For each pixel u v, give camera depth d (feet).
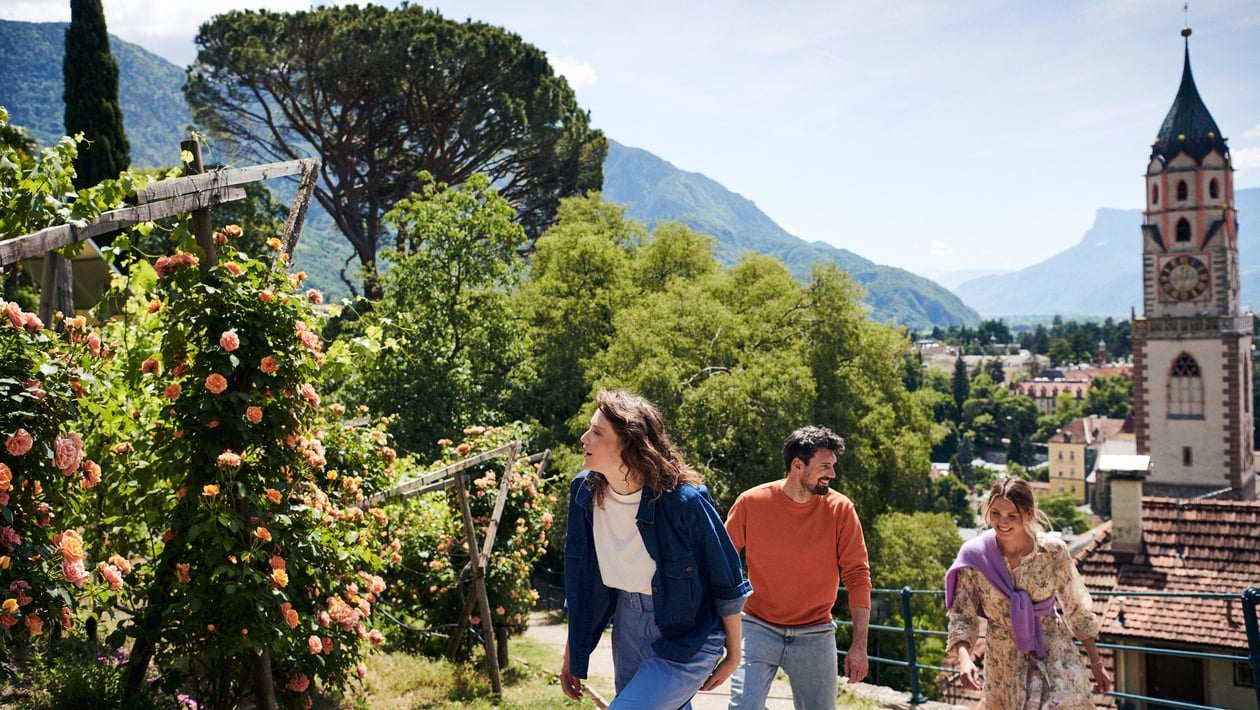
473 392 80.33
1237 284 206.28
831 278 91.76
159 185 14.83
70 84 102.94
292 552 16.62
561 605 69.67
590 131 132.46
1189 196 199.41
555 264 103.09
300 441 17.28
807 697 14.57
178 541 16.03
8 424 12.53
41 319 16.30
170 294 16.02
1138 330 201.05
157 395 16.70
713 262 109.70
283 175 17.57
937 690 71.10
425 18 111.86
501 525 35.96
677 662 10.10
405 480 29.66
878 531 85.66
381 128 114.83
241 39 104.01
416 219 85.10
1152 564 46.50
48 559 13.34
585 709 25.53
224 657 16.60
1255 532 46.50
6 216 13.44
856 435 88.33
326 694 22.97
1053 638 13.39
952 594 14.05
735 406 77.61
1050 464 481.05
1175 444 198.70
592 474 10.57
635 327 86.63
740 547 15.01
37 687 17.25
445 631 33.73
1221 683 40.75
